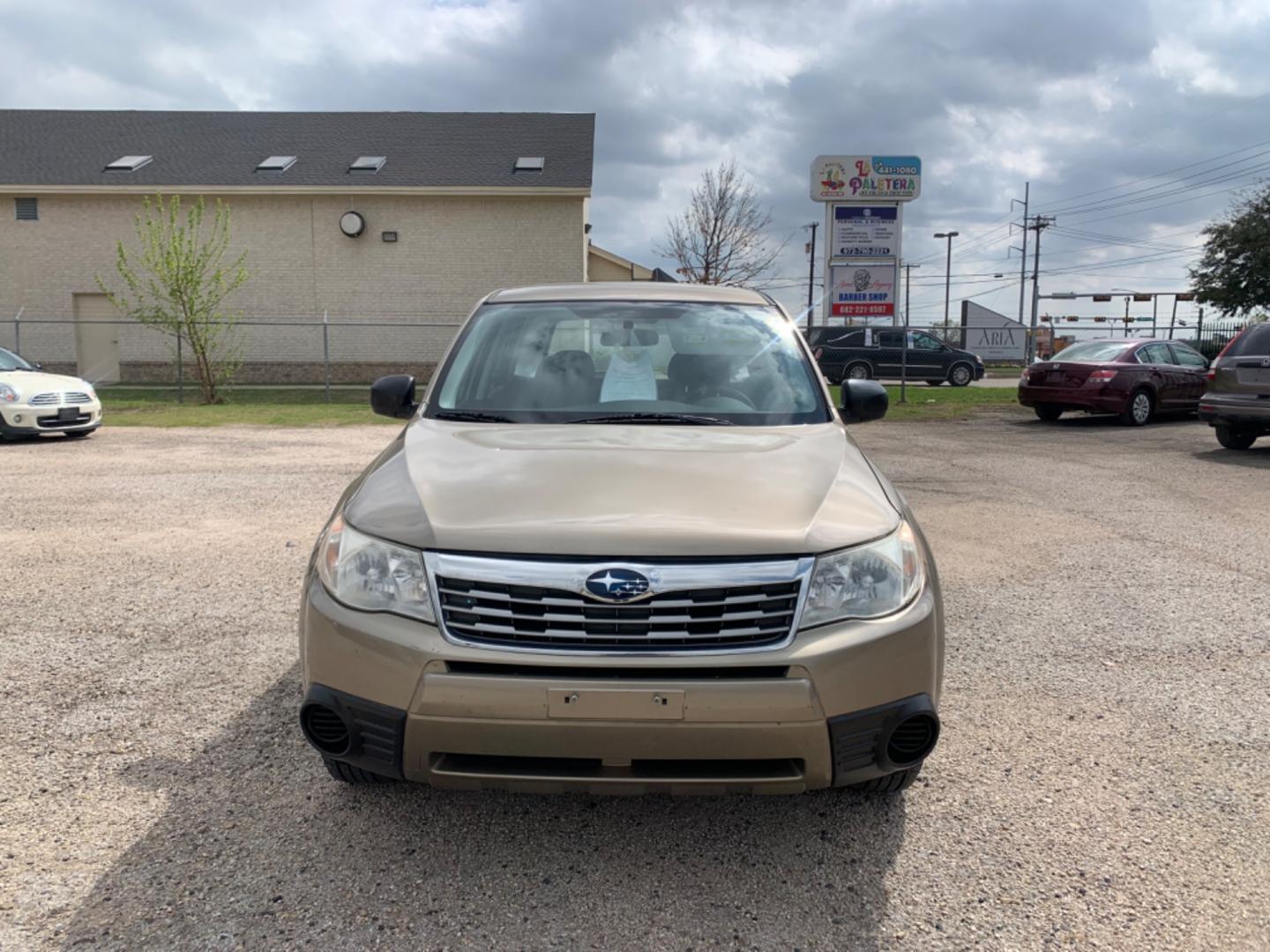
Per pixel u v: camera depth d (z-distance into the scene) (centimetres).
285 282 2470
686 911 244
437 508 252
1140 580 561
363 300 2480
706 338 383
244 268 2328
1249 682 402
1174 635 462
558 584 230
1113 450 1159
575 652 229
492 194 2411
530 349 375
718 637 232
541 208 2448
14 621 464
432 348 2514
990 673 412
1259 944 231
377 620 240
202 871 257
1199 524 715
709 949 229
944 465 1023
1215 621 485
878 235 1994
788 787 238
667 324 390
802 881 258
